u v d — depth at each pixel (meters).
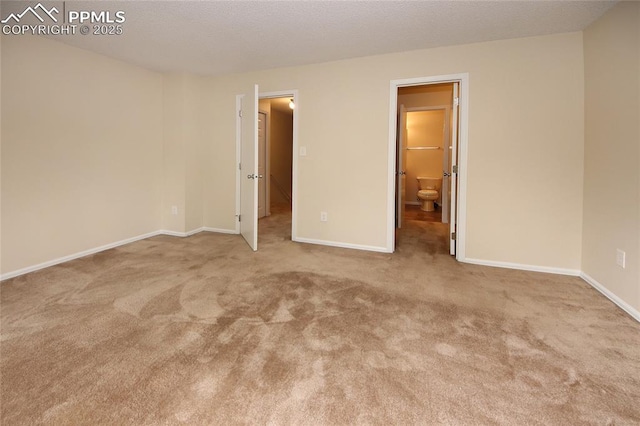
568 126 2.84
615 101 2.32
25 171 2.81
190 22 2.67
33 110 2.84
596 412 1.26
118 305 2.18
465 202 3.21
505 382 1.44
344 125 3.68
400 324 1.97
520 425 1.20
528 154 2.98
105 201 3.56
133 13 2.51
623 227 2.21
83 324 1.92
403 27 2.74
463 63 3.14
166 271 2.89
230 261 3.21
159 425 1.19
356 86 3.59
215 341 1.76
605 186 2.45
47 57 2.93
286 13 2.51
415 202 7.71
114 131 3.62
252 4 2.37
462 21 2.62
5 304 2.18
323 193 3.86
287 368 1.53
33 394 1.34
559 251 2.93
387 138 3.51
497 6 2.38
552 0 2.27
